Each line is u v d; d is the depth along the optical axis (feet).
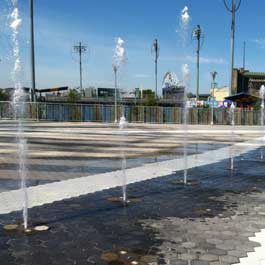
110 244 13.97
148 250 13.44
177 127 93.91
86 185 23.85
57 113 104.01
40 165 31.19
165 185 24.45
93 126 84.43
